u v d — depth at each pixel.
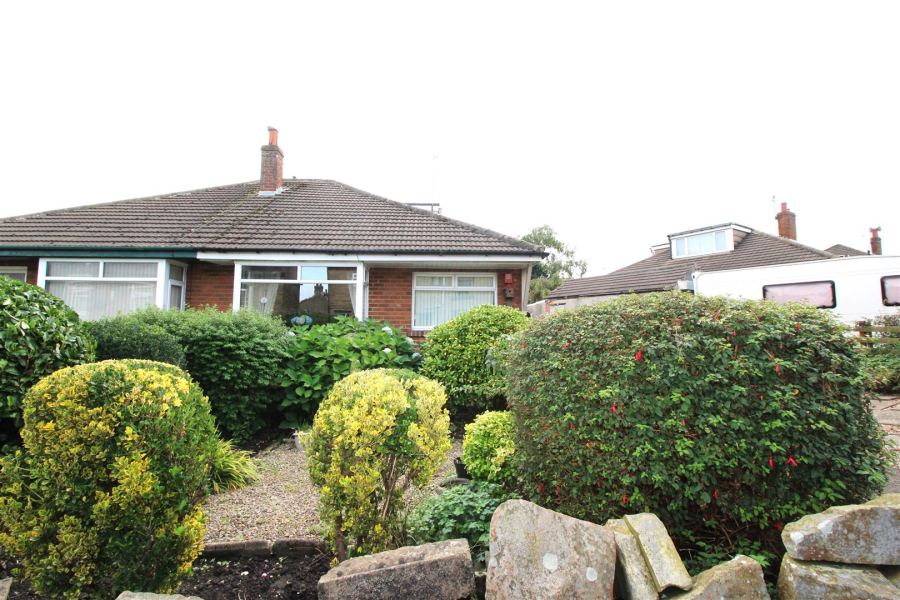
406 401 2.75
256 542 3.13
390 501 2.81
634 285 20.84
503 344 6.21
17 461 2.58
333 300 9.93
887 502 2.29
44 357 3.79
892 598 2.02
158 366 2.97
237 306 9.78
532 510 2.23
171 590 2.50
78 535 2.36
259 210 12.11
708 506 2.62
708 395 2.57
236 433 5.79
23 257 9.85
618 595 2.19
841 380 2.48
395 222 11.56
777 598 2.20
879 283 10.70
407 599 2.19
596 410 2.75
